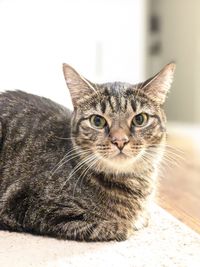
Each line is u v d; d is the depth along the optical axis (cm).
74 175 27
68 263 23
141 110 27
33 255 24
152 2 80
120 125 27
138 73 63
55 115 31
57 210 27
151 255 25
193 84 77
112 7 60
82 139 28
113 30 61
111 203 27
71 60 59
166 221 30
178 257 24
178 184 41
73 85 28
